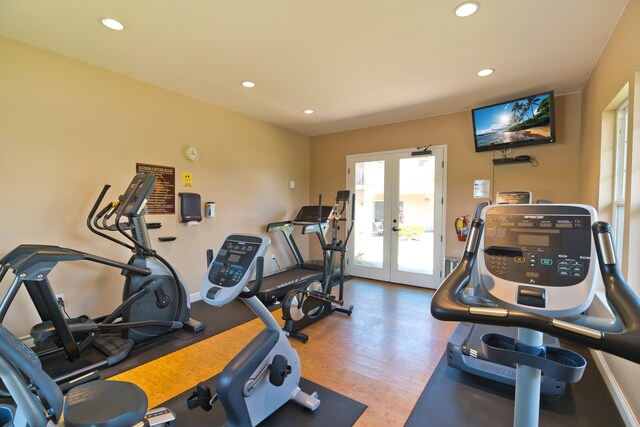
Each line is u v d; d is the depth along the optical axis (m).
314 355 2.67
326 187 5.92
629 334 0.73
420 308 3.86
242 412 1.66
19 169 2.69
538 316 0.85
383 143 5.21
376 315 3.62
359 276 5.55
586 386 2.22
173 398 2.07
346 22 2.32
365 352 2.72
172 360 2.57
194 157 3.99
